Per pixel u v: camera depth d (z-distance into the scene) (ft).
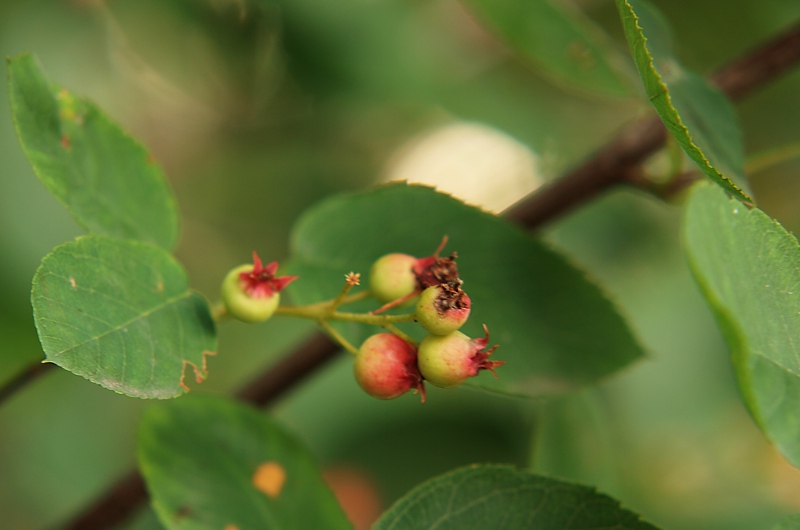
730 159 1.08
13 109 1.07
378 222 1.12
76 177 1.09
